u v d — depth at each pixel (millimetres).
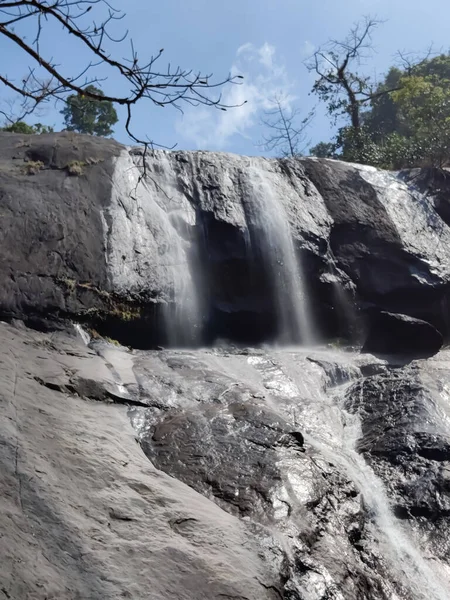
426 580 6543
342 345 12633
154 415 7805
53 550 4652
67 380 7664
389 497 7711
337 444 8484
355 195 14719
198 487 6551
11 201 10875
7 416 6121
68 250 10414
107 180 12000
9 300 9359
